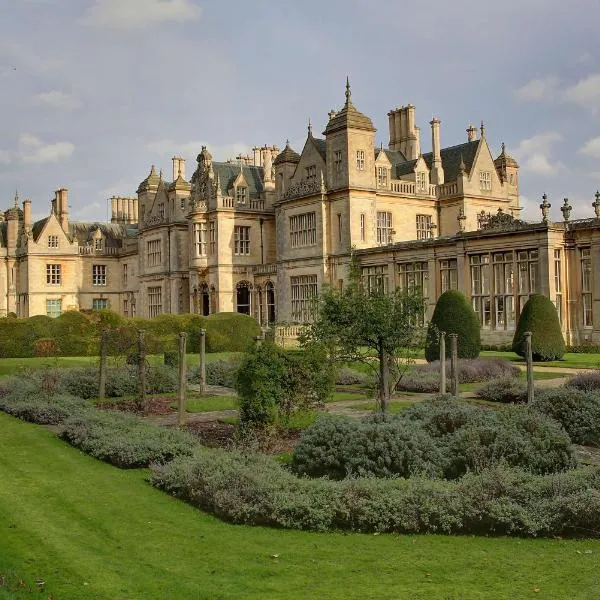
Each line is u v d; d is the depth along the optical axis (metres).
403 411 16.09
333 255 53.03
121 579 8.78
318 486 11.30
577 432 16.14
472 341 33.91
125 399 24.78
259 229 62.88
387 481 11.43
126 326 40.25
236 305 61.66
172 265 69.19
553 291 39.00
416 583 8.57
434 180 58.31
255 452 13.88
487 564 9.15
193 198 64.44
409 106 61.53
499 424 13.78
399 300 18.53
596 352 38.09
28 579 8.80
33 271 79.56
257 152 70.12
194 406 23.06
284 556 9.52
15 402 22.17
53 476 13.92
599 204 39.84
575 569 8.94
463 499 10.64
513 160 60.44
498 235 41.38
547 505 10.45
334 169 53.03
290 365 17.25
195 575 8.90
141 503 12.07
